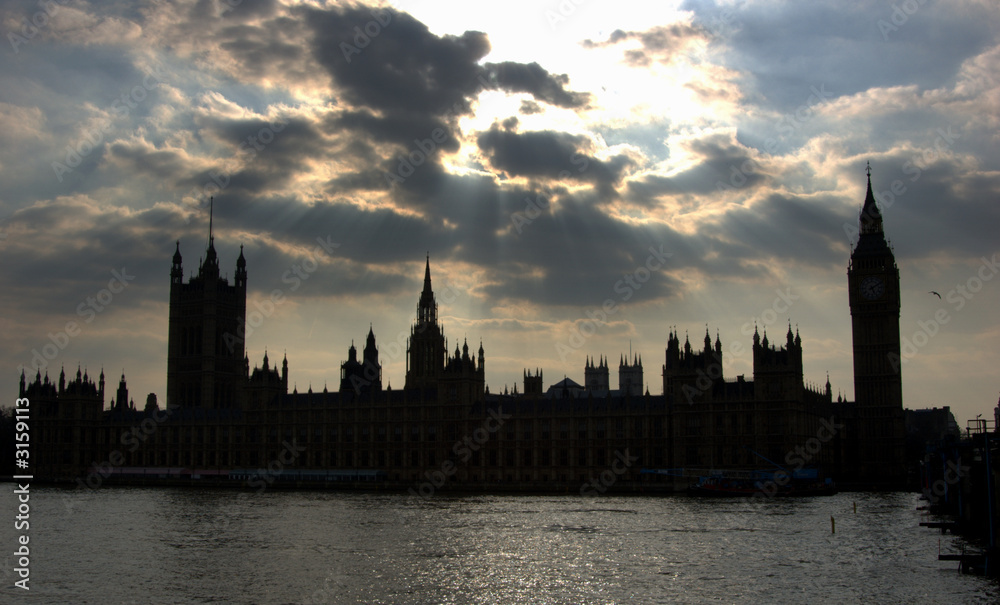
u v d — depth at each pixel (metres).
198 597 109.44
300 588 113.56
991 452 124.81
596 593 109.44
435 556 134.38
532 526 168.12
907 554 132.62
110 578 120.62
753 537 150.62
